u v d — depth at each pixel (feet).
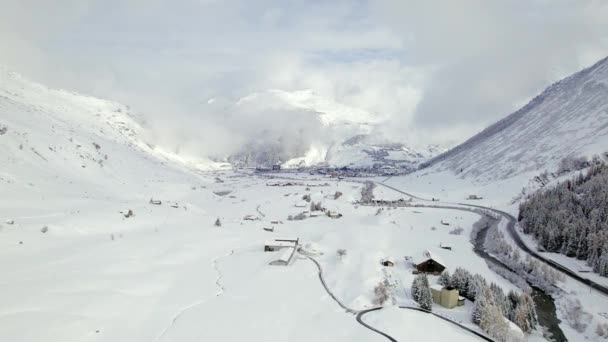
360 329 184.85
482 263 314.96
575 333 208.03
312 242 334.85
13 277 193.36
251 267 268.82
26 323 152.25
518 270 299.99
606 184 391.65
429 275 274.77
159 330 169.99
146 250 274.77
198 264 265.13
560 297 251.19
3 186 344.90
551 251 341.62
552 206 402.31
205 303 202.80
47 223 282.97
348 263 279.69
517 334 187.21
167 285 220.64
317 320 191.93
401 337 178.19
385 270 274.36
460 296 236.02
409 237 386.11
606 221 325.21
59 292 184.03
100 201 399.44
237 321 183.73
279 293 223.92
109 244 274.16
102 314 173.68
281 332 176.14
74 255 239.91
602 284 265.34
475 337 187.21
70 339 149.89
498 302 212.02
